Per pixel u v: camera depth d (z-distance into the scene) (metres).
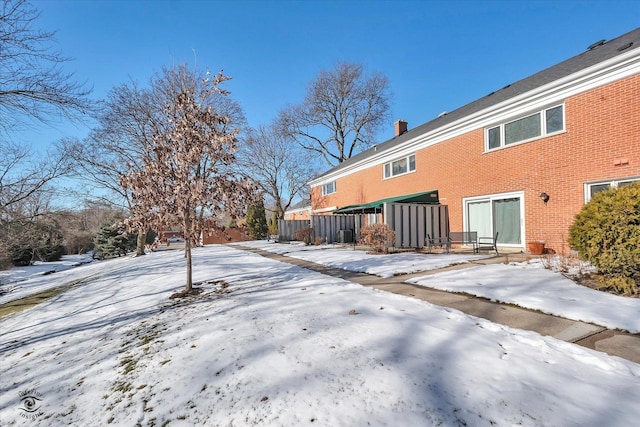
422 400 2.53
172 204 7.55
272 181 36.78
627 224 5.12
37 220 17.92
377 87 36.31
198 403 2.82
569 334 3.85
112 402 3.17
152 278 10.69
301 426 2.33
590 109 9.36
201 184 7.38
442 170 14.83
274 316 4.93
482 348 3.44
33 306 9.47
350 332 4.00
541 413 2.34
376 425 2.28
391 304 5.28
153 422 2.68
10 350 5.73
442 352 3.36
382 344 3.59
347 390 2.72
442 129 14.33
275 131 36.97
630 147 8.51
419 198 14.77
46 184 17.16
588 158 9.40
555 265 7.58
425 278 7.13
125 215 27.84
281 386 2.87
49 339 5.98
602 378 2.84
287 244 23.53
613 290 5.37
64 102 9.69
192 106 7.77
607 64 8.72
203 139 7.52
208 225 7.70
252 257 14.80
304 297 6.02
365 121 37.00
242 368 3.30
